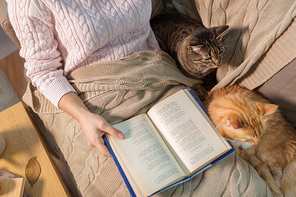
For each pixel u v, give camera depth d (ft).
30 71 2.65
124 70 2.82
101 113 2.73
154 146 2.35
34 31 2.49
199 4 3.23
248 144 2.96
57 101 2.63
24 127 3.06
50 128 3.19
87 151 2.77
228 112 2.64
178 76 3.10
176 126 2.48
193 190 2.43
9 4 2.46
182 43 3.54
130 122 2.51
